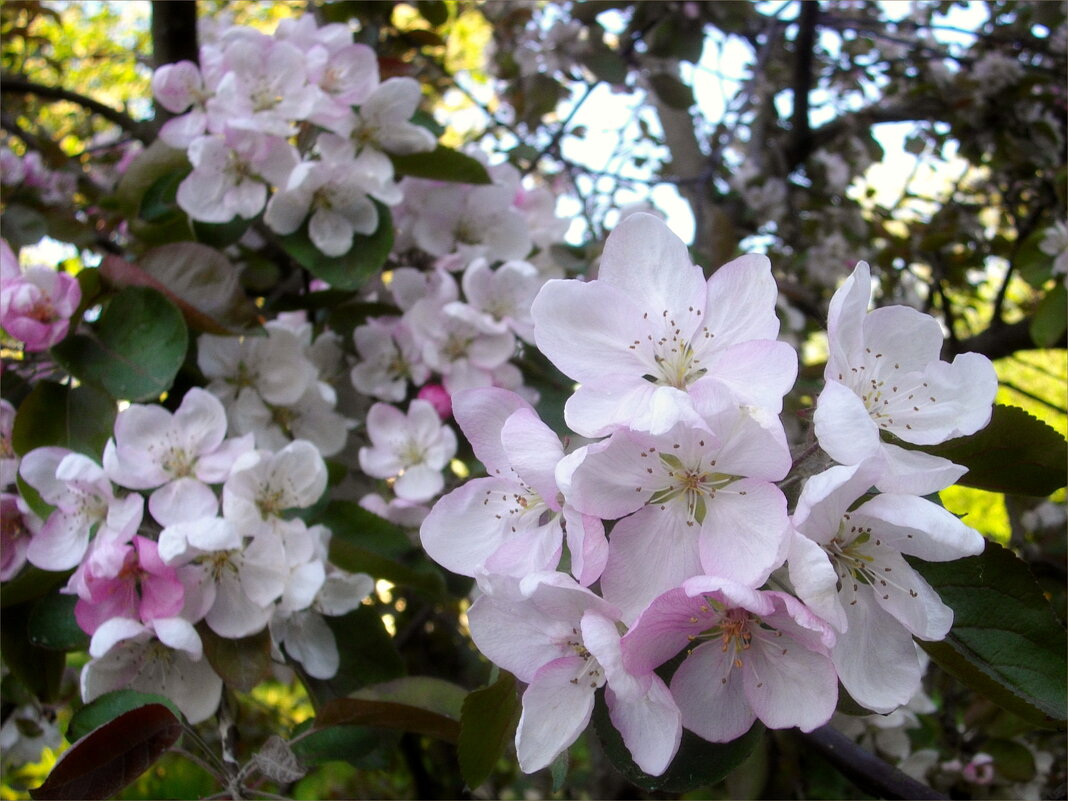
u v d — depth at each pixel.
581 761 0.56
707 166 0.58
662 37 0.54
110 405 0.28
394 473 0.35
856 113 0.65
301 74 0.33
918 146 0.67
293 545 0.28
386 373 0.37
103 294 0.30
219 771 0.26
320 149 0.34
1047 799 0.33
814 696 0.18
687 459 0.18
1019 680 0.19
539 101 0.57
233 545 0.25
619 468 0.18
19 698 0.34
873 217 0.67
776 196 0.62
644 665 0.17
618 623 0.18
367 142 0.34
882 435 0.19
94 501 0.27
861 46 0.70
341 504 0.33
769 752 0.36
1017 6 0.67
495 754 0.21
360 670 0.30
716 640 0.18
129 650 0.26
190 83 0.34
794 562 0.17
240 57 0.32
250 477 0.27
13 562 0.28
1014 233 0.68
